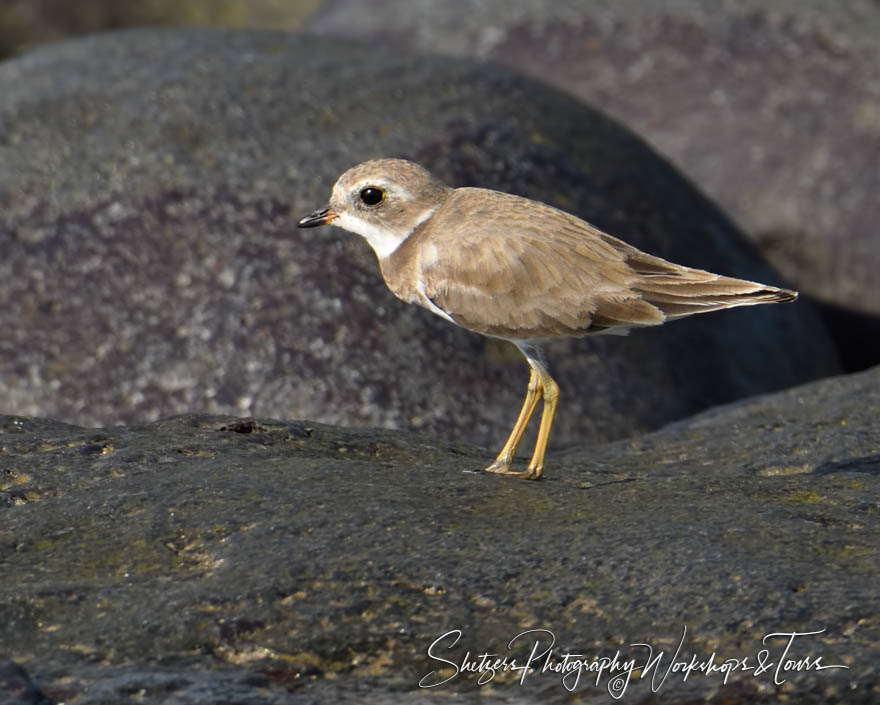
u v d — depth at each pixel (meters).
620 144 16.34
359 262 13.91
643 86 21.33
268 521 8.09
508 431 13.44
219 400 13.35
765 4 21.41
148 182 14.41
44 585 7.50
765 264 17.36
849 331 20.06
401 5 22.88
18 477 8.76
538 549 7.85
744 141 20.70
